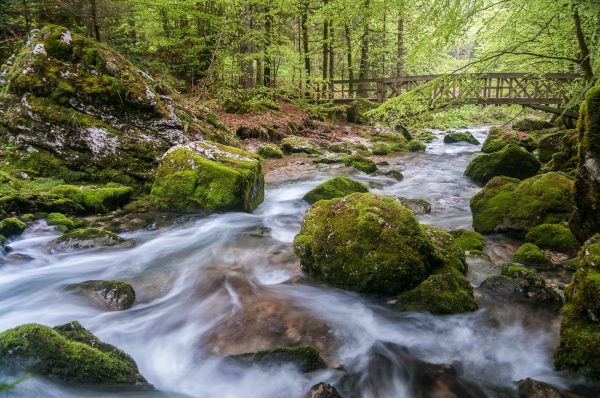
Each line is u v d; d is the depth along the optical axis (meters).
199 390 3.06
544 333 3.63
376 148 14.62
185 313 4.08
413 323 3.79
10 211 6.33
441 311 3.81
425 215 7.25
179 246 5.85
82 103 8.33
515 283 4.19
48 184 7.45
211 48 16.58
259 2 16.25
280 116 16.91
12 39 12.01
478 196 6.47
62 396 2.66
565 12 7.43
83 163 8.14
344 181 8.20
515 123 16.75
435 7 7.15
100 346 3.04
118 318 3.96
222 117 14.68
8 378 2.62
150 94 8.98
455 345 3.55
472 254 5.08
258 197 8.07
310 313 4.03
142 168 8.48
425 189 9.27
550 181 6.02
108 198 7.17
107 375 2.80
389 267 4.08
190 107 11.38
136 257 5.45
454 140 16.84
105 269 5.09
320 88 20.25
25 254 5.34
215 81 17.28
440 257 4.38
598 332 2.94
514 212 5.88
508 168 9.22
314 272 4.67
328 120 19.77
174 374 3.24
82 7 12.65
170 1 14.53
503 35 8.31
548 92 14.40
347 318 3.92
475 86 7.59
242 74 17.88
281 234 6.41
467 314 3.82
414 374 3.21
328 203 5.07
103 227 6.43
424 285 3.99
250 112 16.08
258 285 4.64
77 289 4.33
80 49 8.55
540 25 8.28
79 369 2.73
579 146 4.16
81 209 6.91
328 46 20.45
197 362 3.36
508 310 3.95
